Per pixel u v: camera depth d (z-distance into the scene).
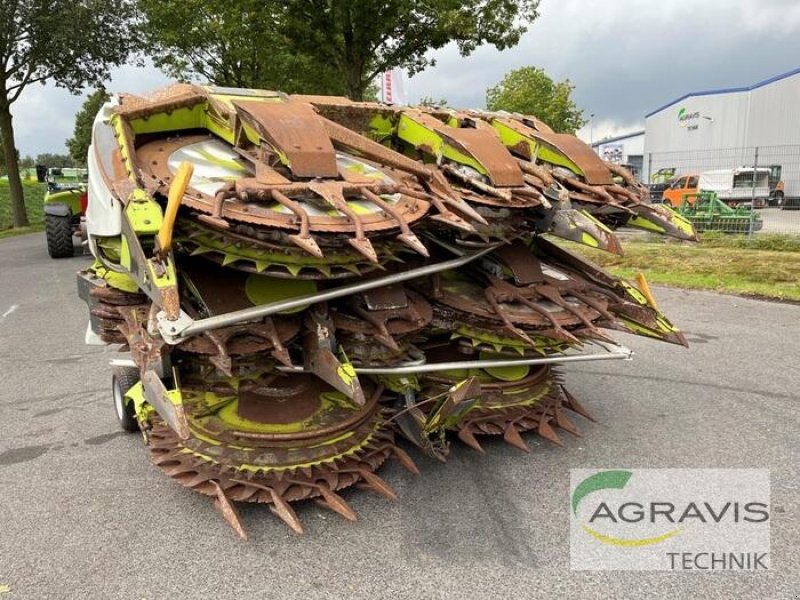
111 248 3.54
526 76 30.45
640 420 4.54
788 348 6.32
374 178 3.47
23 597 2.68
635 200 4.33
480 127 4.33
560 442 4.09
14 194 23.02
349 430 3.49
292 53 14.48
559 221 3.92
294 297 3.24
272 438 3.26
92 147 3.70
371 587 2.72
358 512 3.32
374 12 12.59
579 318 3.92
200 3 15.95
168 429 3.48
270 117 3.31
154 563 2.90
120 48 20.94
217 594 2.69
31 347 6.82
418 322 3.61
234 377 3.32
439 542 3.05
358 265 3.28
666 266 11.29
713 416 4.59
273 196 2.97
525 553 2.96
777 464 3.81
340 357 3.43
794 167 25.89
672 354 6.18
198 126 3.92
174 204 2.68
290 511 3.06
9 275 11.84
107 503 3.45
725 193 23.22
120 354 6.47
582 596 2.66
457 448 4.08
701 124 36.94
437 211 3.58
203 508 3.38
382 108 4.21
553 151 4.37
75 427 4.57
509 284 4.02
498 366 3.93
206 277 3.29
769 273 10.27
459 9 12.86
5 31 19.64
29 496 3.54
